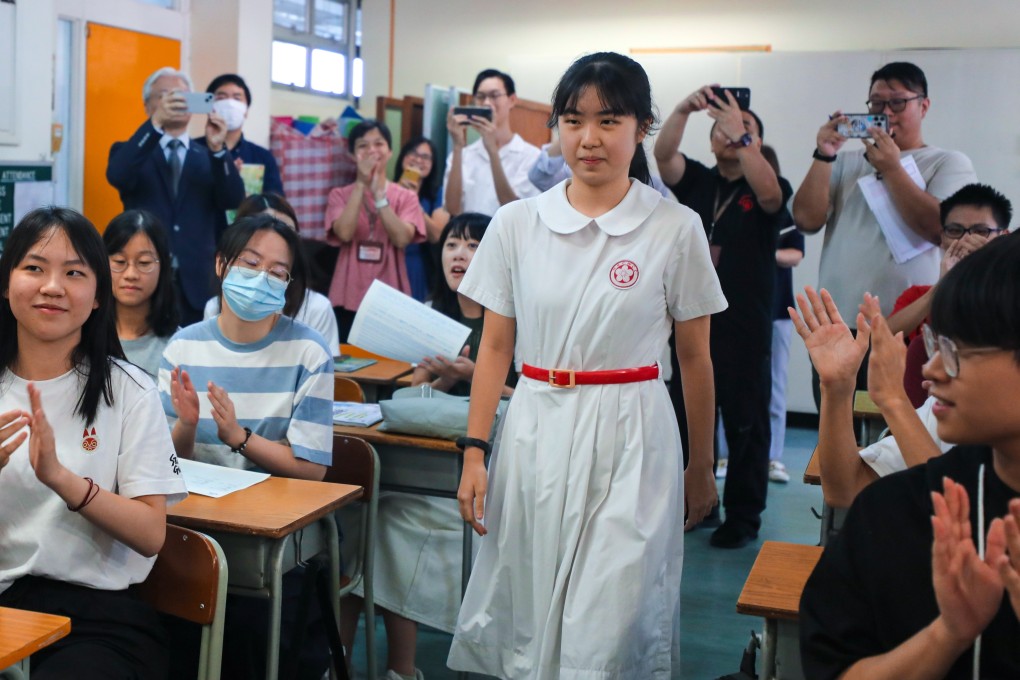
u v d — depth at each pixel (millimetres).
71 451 1789
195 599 1836
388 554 2711
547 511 1933
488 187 5227
